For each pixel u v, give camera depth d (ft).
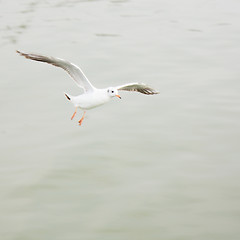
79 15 98.94
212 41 82.74
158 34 86.94
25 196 44.55
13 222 41.34
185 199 43.65
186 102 61.31
